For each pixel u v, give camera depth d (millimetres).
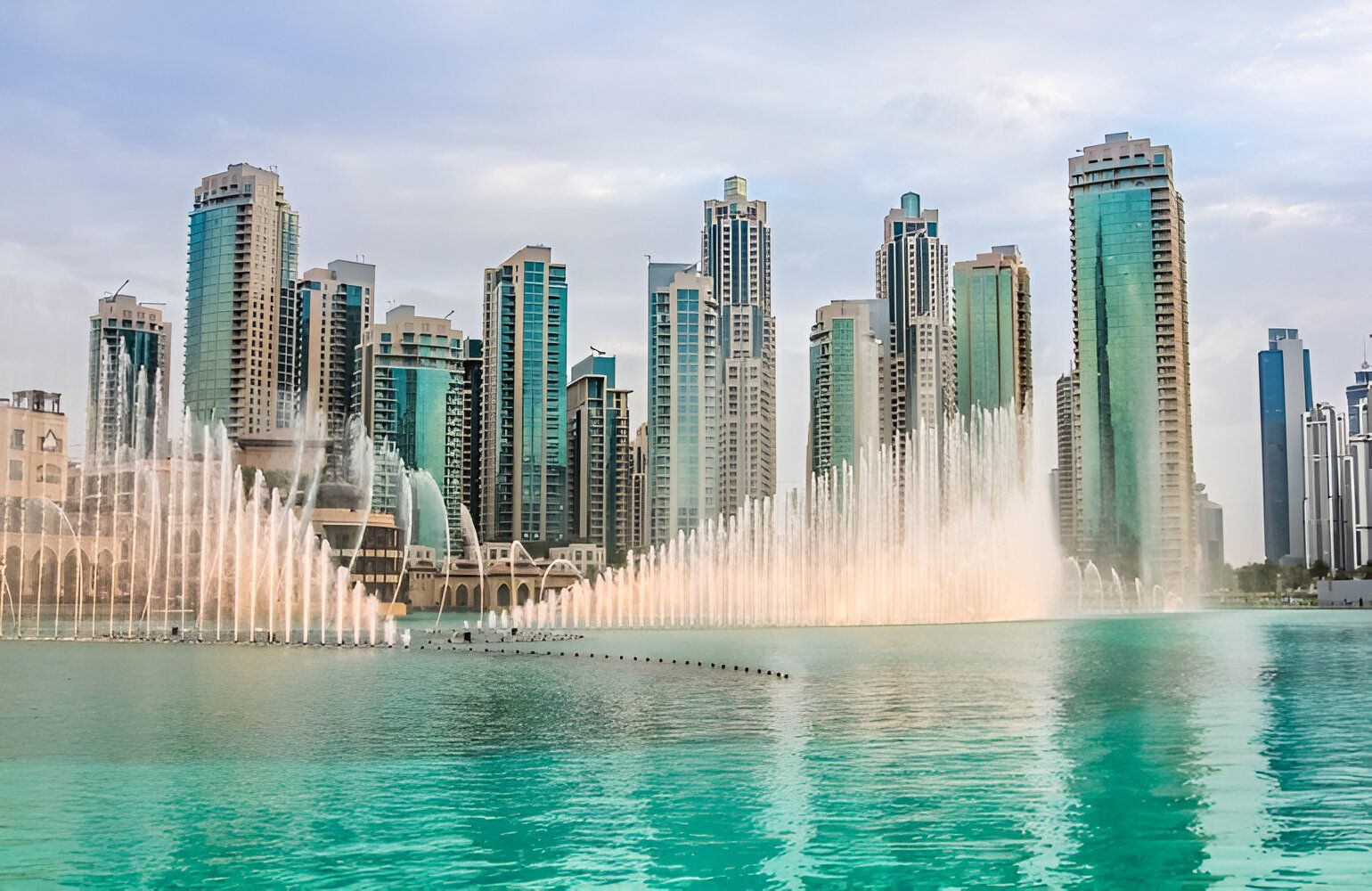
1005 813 35500
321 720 54938
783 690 67188
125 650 100125
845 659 88125
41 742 48469
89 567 183250
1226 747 46938
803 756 45000
